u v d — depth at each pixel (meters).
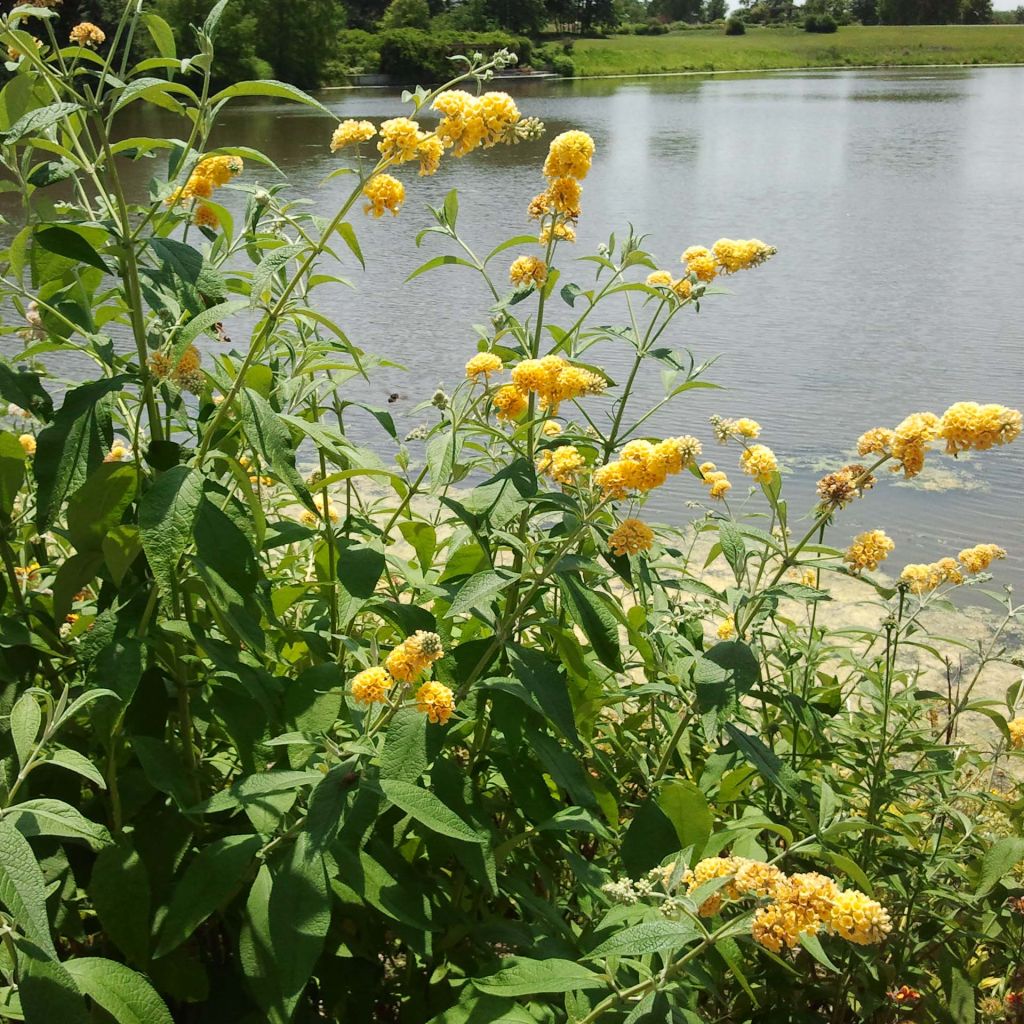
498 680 2.27
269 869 2.06
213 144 24.41
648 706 3.40
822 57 92.00
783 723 3.18
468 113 2.66
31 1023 1.71
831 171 25.11
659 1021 1.89
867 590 6.06
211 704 2.30
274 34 49.19
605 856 2.92
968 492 7.43
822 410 8.97
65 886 2.21
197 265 2.35
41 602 2.71
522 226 16.83
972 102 46.78
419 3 67.62
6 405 2.97
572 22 98.81
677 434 8.27
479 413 3.02
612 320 11.66
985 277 14.63
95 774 1.79
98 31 2.91
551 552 2.77
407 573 2.75
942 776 3.17
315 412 3.23
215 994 2.33
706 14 136.75
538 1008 2.13
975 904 3.01
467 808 2.29
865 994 2.74
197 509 2.15
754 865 1.85
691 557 6.02
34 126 2.16
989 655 3.57
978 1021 2.94
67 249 2.32
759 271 14.93
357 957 2.45
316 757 2.18
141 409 2.49
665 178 23.78
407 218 17.48
